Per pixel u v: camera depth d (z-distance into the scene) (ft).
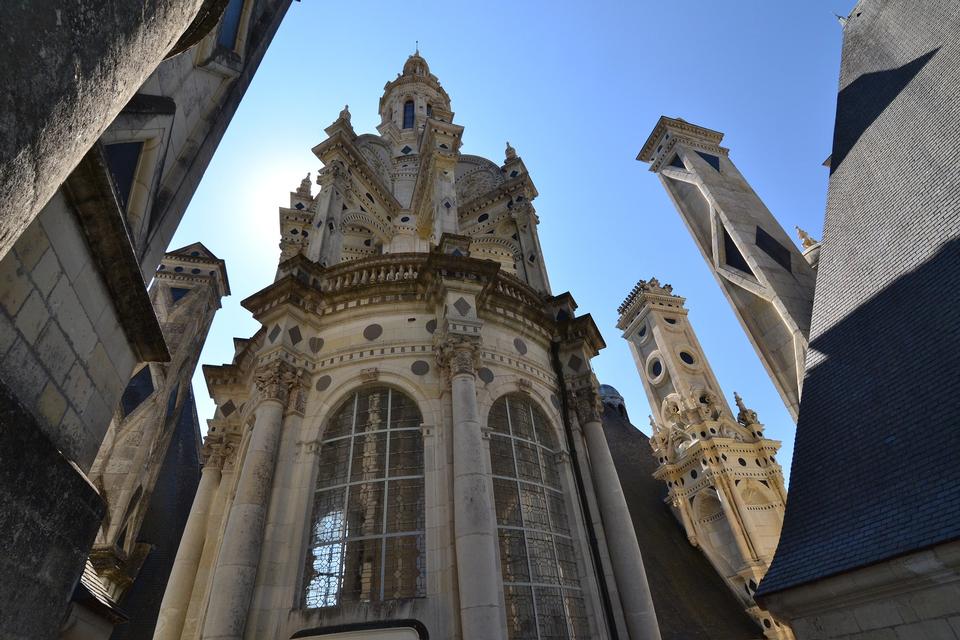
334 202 67.87
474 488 38.29
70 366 19.51
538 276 72.84
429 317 51.29
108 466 84.23
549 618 40.24
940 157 52.03
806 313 68.39
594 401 57.47
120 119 21.59
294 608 36.73
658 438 127.75
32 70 8.41
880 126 67.62
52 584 16.22
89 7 9.52
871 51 81.82
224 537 38.19
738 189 88.84
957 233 44.16
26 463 14.48
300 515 40.68
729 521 105.19
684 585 102.01
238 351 67.00
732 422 119.03
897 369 43.21
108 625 32.42
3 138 8.03
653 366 139.95
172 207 28.50
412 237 88.99
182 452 121.90
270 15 40.09
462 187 98.73
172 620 49.01
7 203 8.61
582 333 62.03
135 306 23.08
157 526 101.09
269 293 51.47
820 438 47.78
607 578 46.98
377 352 48.98
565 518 48.32
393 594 37.35
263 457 41.63
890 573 32.35
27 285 16.37
